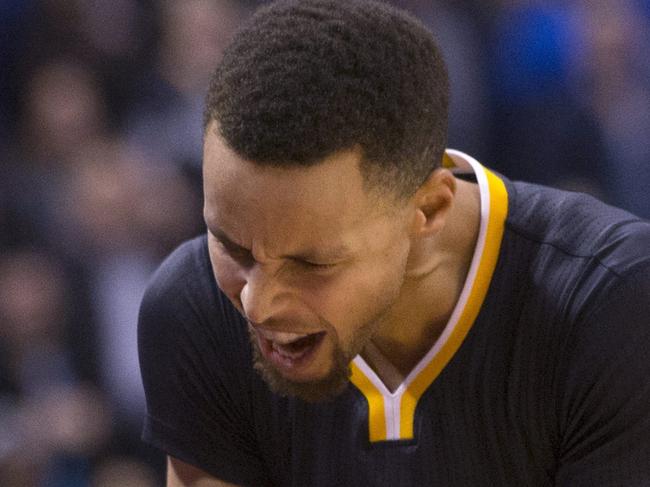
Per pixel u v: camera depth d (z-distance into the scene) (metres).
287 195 4.02
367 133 4.07
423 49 4.30
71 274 12.61
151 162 13.60
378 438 4.89
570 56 14.75
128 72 14.34
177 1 14.32
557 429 4.81
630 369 4.57
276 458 5.12
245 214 4.06
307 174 4.02
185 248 5.20
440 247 4.80
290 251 4.11
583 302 4.63
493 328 4.79
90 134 13.68
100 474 12.02
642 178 14.55
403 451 4.88
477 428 4.84
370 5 4.30
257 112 4.00
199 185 13.66
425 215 4.43
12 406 11.92
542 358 4.73
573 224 4.80
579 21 14.92
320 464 5.00
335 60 4.09
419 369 4.85
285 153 3.98
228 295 4.37
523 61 14.69
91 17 14.55
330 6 4.25
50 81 13.88
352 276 4.23
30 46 14.38
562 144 14.44
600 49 14.77
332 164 4.04
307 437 4.99
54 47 14.40
